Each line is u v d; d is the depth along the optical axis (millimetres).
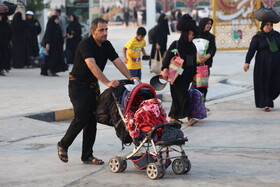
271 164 14836
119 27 105875
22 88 29125
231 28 51781
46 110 22219
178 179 13398
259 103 23344
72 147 17078
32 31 40281
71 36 41875
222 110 23969
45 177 13672
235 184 12945
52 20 34562
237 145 17281
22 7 41938
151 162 13844
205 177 13555
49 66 34719
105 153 16234
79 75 14117
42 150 16688
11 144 17594
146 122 13273
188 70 19328
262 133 19094
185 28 18891
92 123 14680
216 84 30359
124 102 13367
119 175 13812
